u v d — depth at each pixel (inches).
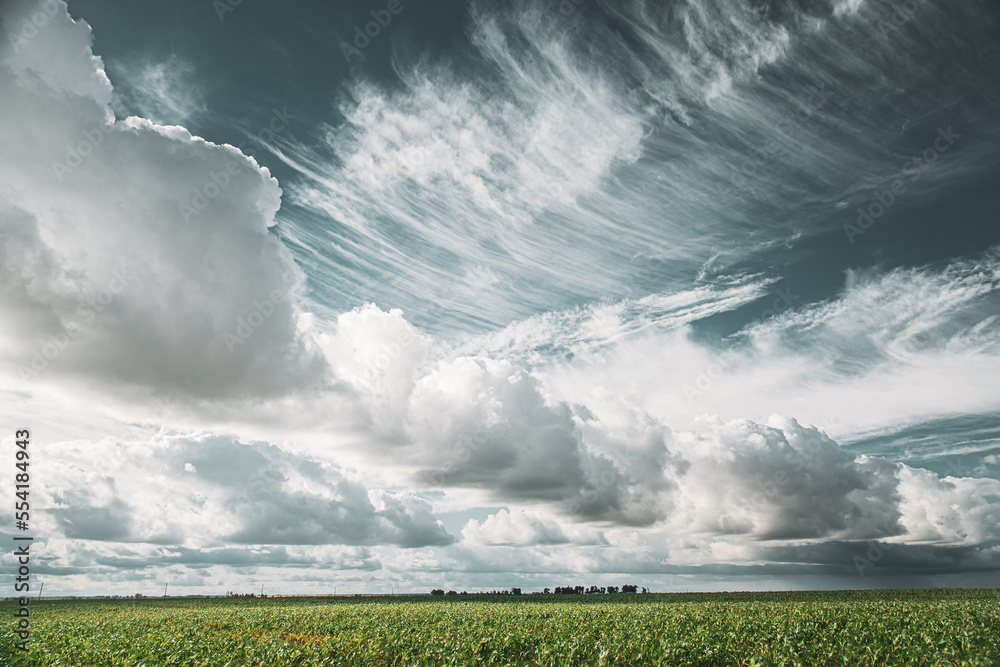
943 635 1027.9
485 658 887.1
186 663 851.4
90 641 1060.5
